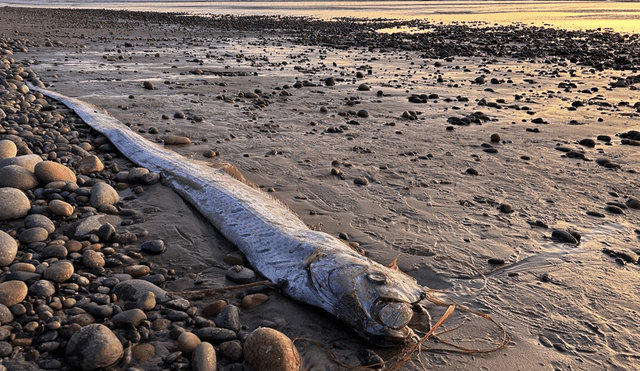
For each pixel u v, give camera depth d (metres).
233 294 3.85
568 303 3.80
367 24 30.67
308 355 3.22
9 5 54.31
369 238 4.79
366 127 8.69
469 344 3.35
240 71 14.06
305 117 9.30
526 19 33.97
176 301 3.59
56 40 19.89
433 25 30.33
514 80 13.33
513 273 4.21
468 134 8.30
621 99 11.06
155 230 4.77
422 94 11.09
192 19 33.44
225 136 8.00
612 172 6.57
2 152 5.86
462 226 5.05
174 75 13.14
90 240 4.40
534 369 3.13
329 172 6.50
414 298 3.40
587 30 26.72
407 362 3.19
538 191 5.96
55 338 3.12
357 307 3.32
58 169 5.50
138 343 3.20
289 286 3.81
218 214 4.88
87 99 10.16
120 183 5.77
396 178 6.33
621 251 4.55
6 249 3.92
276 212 4.79
